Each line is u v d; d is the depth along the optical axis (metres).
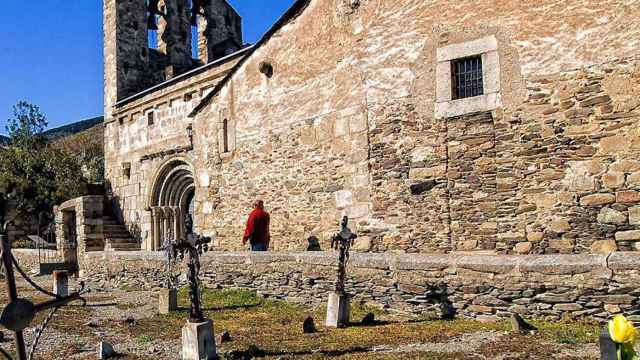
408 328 7.57
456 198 10.13
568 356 5.86
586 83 9.02
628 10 8.73
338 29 12.00
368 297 9.00
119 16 23.08
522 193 9.49
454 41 10.28
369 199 11.23
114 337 8.03
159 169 20.38
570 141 9.12
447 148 10.27
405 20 10.91
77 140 42.59
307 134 12.52
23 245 26.28
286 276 10.27
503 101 9.74
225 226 14.36
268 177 13.33
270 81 13.41
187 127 19.02
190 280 6.64
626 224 8.61
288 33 13.02
